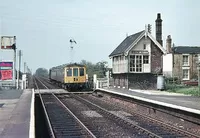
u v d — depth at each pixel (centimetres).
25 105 2119
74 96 3494
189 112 1590
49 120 1722
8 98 2608
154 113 2053
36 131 1466
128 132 1448
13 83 3881
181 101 2192
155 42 4091
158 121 1678
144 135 1373
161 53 4141
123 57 4200
